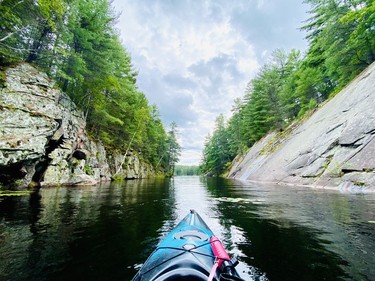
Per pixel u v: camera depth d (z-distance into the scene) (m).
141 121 34.84
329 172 13.62
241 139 47.88
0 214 6.70
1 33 13.88
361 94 15.35
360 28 17.62
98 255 3.91
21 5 13.93
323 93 30.91
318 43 24.97
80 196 11.05
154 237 4.87
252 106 42.09
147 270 2.51
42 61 17.55
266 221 6.21
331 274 3.21
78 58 17.58
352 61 21.42
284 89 35.06
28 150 12.20
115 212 7.46
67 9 16.86
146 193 13.52
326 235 4.84
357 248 4.08
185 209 8.18
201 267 2.41
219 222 6.21
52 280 3.09
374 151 11.41
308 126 21.55
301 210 7.45
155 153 54.22
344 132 14.43
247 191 14.08
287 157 20.77
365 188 10.61
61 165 16.12
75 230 5.32
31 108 12.98
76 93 22.16
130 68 33.28
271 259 3.75
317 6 25.98
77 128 18.78
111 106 27.58
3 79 12.27
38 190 12.87
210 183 25.58
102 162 24.09
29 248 4.18
